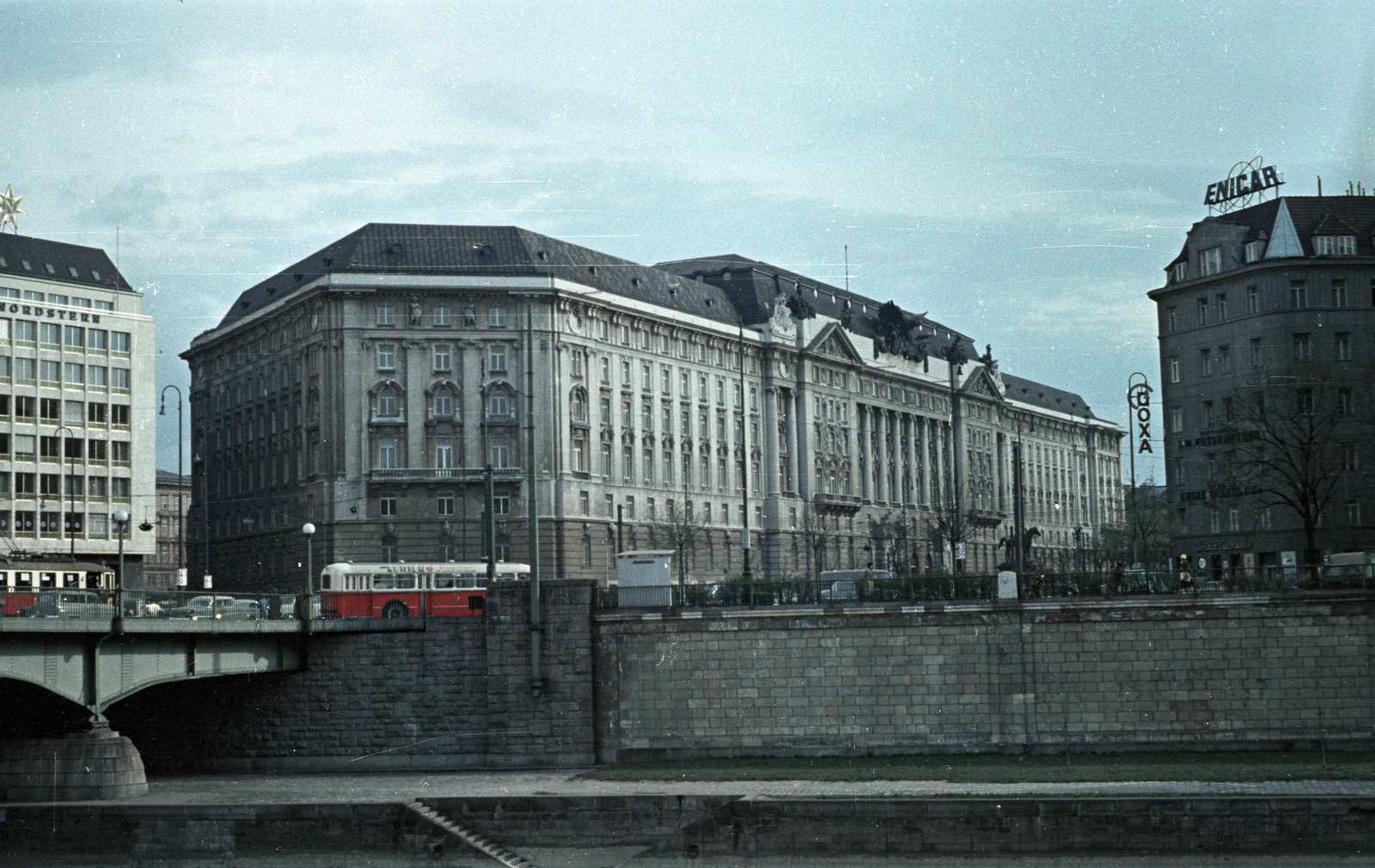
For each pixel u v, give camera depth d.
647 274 142.50
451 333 123.00
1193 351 104.81
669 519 134.62
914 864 54.09
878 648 68.06
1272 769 59.09
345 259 123.44
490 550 93.62
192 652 66.00
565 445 125.19
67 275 120.62
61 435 108.25
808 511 156.00
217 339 144.25
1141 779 57.72
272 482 133.00
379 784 65.31
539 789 61.16
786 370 156.38
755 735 68.94
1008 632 66.94
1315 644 64.25
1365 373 95.38
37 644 58.34
